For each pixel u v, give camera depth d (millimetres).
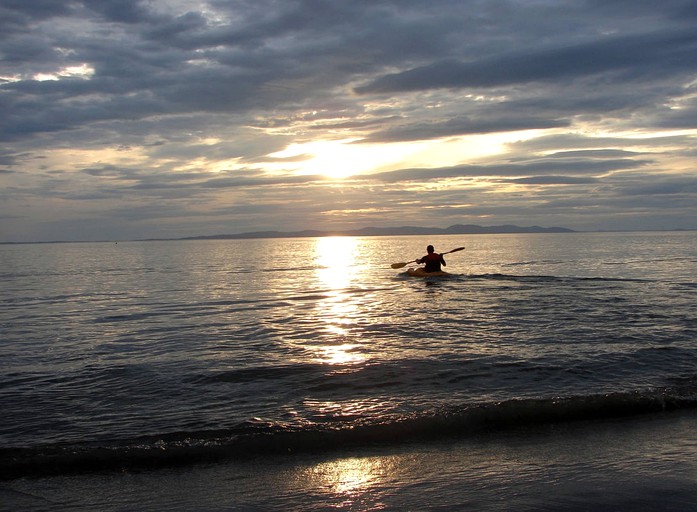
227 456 5531
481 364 8711
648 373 8047
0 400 7289
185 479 5047
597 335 10859
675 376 7883
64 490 4844
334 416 6469
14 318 15375
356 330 12164
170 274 33656
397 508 4492
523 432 6102
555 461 5352
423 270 25359
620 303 15492
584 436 5961
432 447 5719
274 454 5574
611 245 74312
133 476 5121
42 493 4789
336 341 10977
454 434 6062
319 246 110562
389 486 4879
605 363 8633
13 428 6211
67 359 9789
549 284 21203
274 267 39562
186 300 19297
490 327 12008
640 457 5414
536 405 6629
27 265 48219
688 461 5305
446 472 5145
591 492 4715
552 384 7605
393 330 12000
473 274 25578
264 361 9312
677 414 6605
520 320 12828
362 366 8781
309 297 19234
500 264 37031
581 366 8484
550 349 9672
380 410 6633
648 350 9453
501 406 6578
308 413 6590
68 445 5676
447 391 7348
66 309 17312
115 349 10648
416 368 8562
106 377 8438
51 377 8469
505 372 8234
